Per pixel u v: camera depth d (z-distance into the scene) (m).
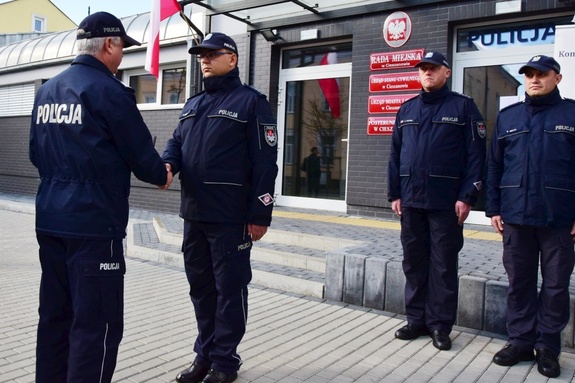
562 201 3.39
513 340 3.61
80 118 2.54
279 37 8.77
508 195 3.58
